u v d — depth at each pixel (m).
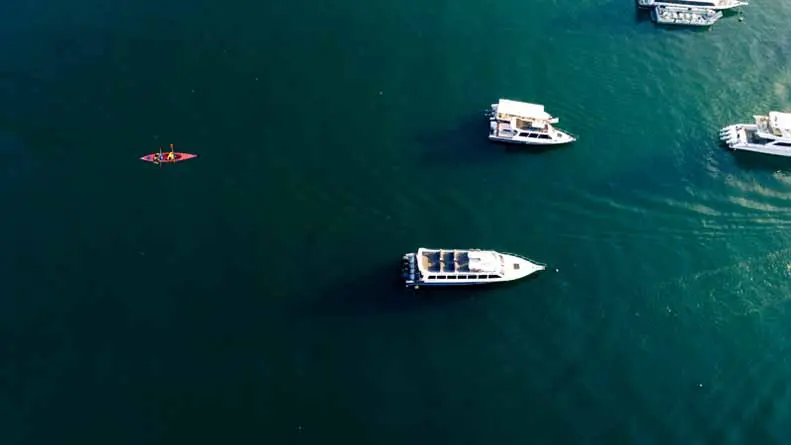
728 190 102.31
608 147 106.69
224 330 88.38
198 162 103.06
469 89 112.81
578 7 123.62
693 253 96.56
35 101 108.50
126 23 118.38
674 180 103.25
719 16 122.12
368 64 115.19
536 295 92.62
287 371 85.56
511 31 120.31
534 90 113.00
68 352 86.06
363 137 106.62
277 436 81.00
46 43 115.00
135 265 93.31
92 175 101.38
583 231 98.44
